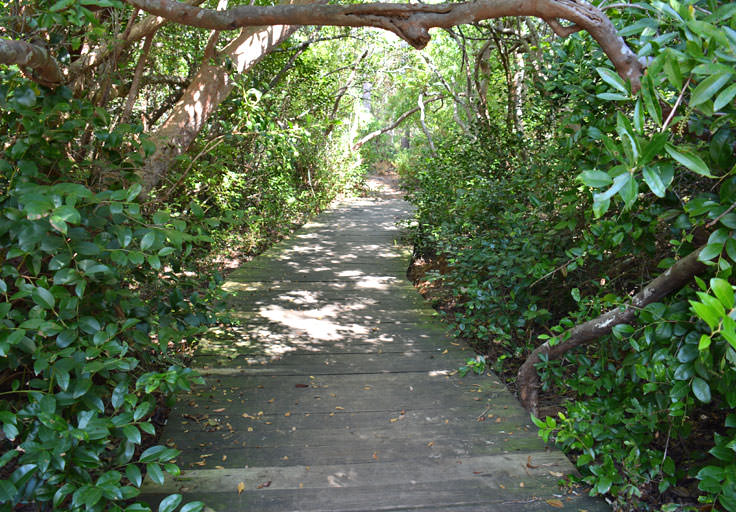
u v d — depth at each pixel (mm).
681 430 2600
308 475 2697
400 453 2922
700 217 2219
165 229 2143
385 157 27516
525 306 4273
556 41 4223
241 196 8273
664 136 1360
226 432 3115
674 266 2475
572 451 2996
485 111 8383
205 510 2404
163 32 6469
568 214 3445
